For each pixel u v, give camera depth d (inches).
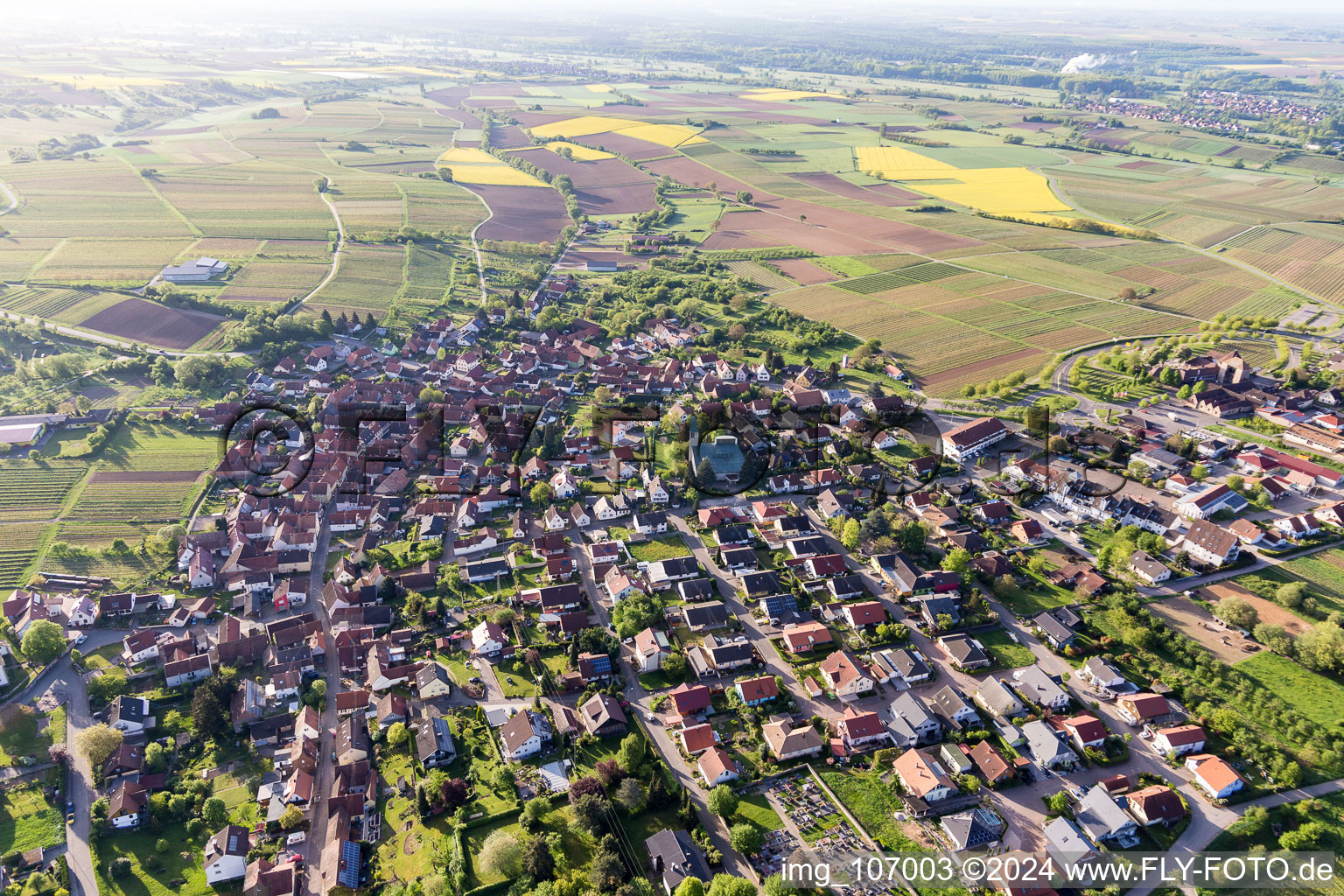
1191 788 4357.8
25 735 4827.8
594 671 5196.9
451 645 5502.0
